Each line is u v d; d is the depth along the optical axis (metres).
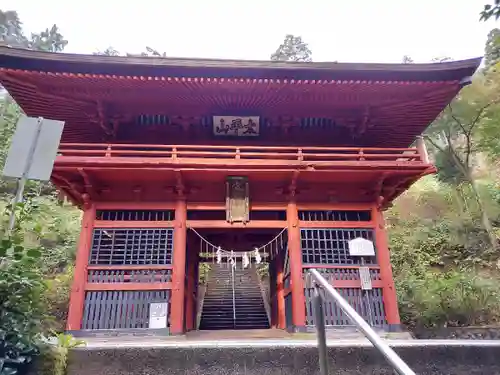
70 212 23.25
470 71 10.73
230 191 11.19
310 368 5.73
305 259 10.99
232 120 12.28
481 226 19.20
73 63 10.08
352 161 10.95
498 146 19.27
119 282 10.13
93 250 10.46
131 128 12.52
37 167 5.64
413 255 18.22
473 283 12.86
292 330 10.71
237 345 5.81
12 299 4.69
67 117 12.22
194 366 5.66
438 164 24.59
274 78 10.68
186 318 12.59
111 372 5.56
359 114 12.34
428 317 12.66
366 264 11.00
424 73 10.74
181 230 10.77
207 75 10.54
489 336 11.39
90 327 9.64
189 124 12.39
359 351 5.85
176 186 11.07
